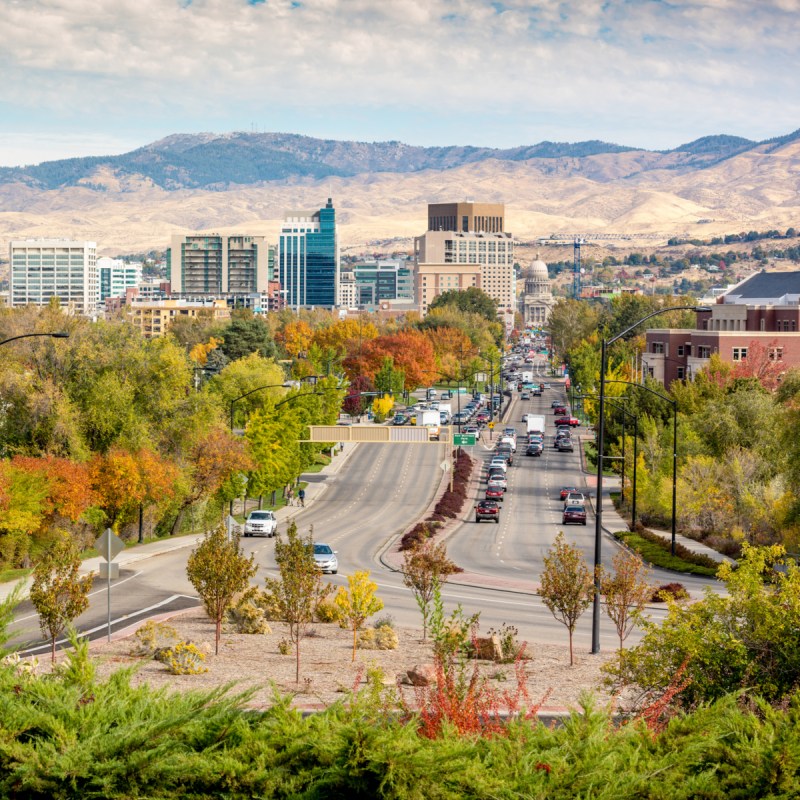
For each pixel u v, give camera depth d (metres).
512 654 52.25
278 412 132.00
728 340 196.50
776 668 35.88
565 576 51.62
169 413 109.12
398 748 20.31
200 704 22.44
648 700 35.69
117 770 20.23
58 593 45.44
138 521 106.56
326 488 158.25
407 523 125.31
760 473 113.75
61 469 88.69
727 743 23.17
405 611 69.25
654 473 124.25
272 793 20.33
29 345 102.38
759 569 38.12
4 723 21.23
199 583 53.00
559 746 21.97
